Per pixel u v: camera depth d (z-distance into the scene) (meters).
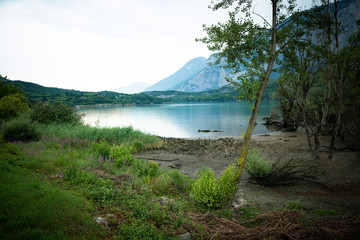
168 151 16.53
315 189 7.36
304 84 11.69
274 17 6.32
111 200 4.80
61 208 3.74
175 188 7.70
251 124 6.23
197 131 33.38
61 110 19.86
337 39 9.56
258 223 4.65
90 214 3.87
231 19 6.70
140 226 3.73
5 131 12.95
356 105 12.50
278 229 3.97
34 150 9.74
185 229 4.11
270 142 19.92
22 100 29.30
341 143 16.22
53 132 15.38
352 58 10.05
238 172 6.27
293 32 7.37
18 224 2.95
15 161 7.20
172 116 65.62
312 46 7.46
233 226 4.39
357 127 12.78
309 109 14.48
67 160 8.62
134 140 17.30
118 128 19.42
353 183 7.39
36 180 5.29
